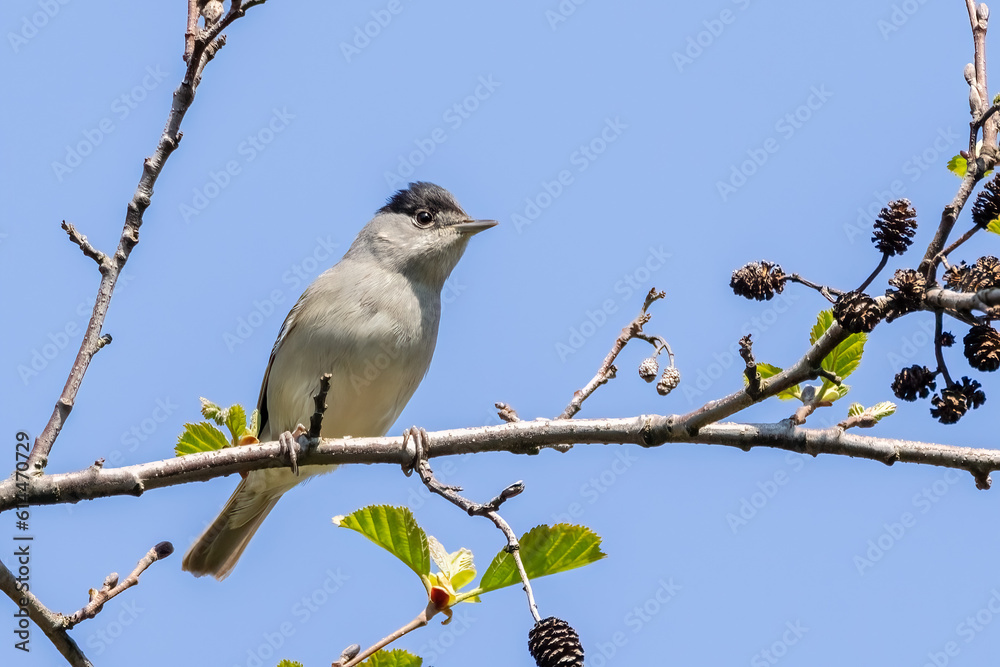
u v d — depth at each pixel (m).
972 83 8.65
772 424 9.45
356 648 8.58
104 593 9.14
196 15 9.18
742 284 8.21
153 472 9.26
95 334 9.13
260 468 9.68
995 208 7.27
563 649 6.99
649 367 10.02
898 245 7.34
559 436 9.79
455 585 8.91
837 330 7.74
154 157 9.18
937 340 7.22
